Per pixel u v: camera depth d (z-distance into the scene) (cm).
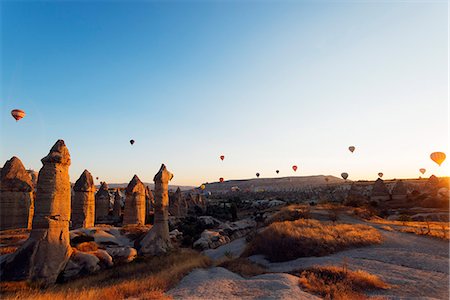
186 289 1312
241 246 3234
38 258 1688
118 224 4500
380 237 2453
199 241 3897
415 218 4322
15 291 1434
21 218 3178
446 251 1989
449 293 1202
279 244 2295
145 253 2492
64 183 1895
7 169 3197
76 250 1989
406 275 1468
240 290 1264
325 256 2028
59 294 1336
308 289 1264
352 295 1160
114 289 1318
